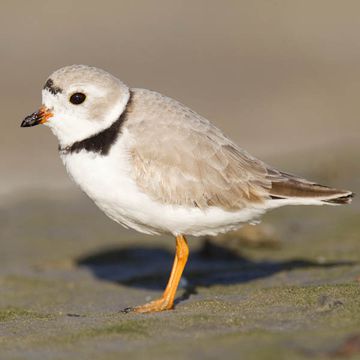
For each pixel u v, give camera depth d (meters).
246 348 6.98
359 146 22.00
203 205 9.55
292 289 9.74
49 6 33.72
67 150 9.64
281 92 27.69
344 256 12.92
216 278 12.27
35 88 26.17
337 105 26.50
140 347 7.39
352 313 8.13
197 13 34.38
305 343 7.01
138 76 28.09
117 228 16.70
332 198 9.80
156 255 14.62
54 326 8.74
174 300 10.23
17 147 22.08
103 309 10.45
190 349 7.12
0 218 17.53
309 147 22.27
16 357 7.36
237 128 24.34
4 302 11.46
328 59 31.22
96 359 7.11
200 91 27.39
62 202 18.66
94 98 9.47
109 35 31.55
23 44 30.11
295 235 14.98
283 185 9.81
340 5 36.12
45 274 13.45
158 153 9.40
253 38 32.66
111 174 9.37
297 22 34.34
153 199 9.43
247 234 14.13
